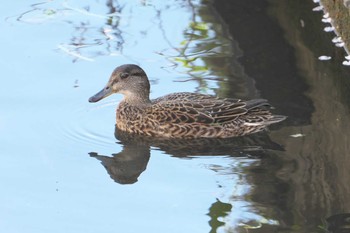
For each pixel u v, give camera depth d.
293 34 16.55
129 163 13.16
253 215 11.45
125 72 14.53
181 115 14.20
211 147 13.67
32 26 17.38
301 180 12.23
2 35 16.97
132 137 14.15
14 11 18.09
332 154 12.81
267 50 16.08
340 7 15.96
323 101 14.27
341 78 14.92
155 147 13.78
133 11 18.09
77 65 15.85
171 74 15.52
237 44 16.45
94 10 18.16
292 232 10.98
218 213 11.57
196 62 15.88
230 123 14.03
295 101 14.34
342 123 13.64
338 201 11.61
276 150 13.16
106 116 14.69
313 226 11.09
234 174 12.62
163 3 18.41
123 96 14.65
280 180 12.30
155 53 16.30
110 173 12.81
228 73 15.43
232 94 14.71
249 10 17.62
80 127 14.18
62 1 18.64
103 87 15.13
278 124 13.84
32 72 15.58
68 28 17.31
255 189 12.12
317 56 15.67
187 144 13.85
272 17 17.27
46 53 16.28
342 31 15.81
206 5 18.17
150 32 17.14
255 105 14.01
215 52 16.20
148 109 14.39
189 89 15.01
